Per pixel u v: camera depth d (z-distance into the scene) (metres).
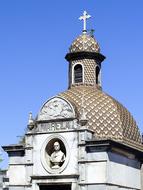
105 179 31.75
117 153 33.59
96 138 33.72
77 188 32.59
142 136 41.59
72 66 41.88
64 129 33.94
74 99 38.06
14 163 35.59
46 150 34.59
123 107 39.66
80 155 32.91
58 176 33.38
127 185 34.69
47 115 34.88
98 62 42.28
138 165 37.00
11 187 35.31
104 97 38.53
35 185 34.31
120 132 36.50
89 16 42.88
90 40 42.03
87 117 36.38
